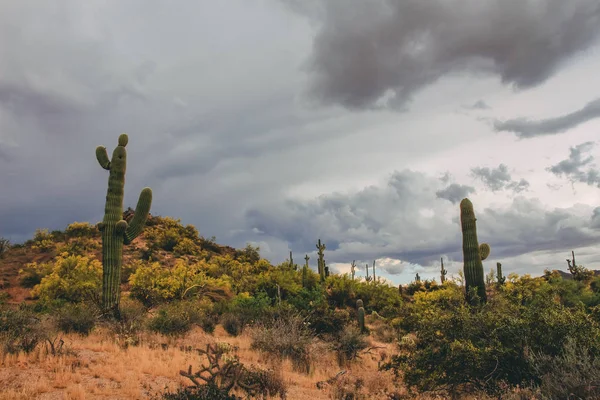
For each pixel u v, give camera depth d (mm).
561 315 7562
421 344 9055
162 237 56906
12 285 35375
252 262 60812
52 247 47812
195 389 7121
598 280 34000
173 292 25781
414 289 52812
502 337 7949
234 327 18375
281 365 11469
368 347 15586
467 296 12039
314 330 15398
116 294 17359
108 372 8578
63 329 13281
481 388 8008
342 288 40688
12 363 8508
